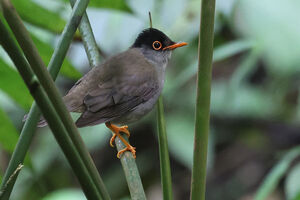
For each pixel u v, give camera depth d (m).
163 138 5.21
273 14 10.44
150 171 13.76
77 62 11.28
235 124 13.52
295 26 10.35
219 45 11.95
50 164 13.02
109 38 10.77
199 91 4.66
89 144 11.75
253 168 14.00
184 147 11.64
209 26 4.48
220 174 14.24
